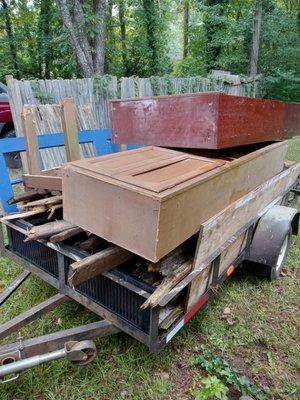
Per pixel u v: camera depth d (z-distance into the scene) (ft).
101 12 25.20
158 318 4.71
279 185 8.73
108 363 5.97
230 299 7.95
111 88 16.92
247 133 6.34
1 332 5.33
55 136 8.60
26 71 37.60
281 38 36.81
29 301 7.50
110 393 5.46
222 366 5.98
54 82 14.66
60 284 5.95
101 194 4.53
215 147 5.31
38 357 4.57
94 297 5.49
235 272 8.80
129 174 4.63
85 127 12.24
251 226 7.45
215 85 25.62
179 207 4.32
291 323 7.27
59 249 5.55
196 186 4.61
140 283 4.79
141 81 18.54
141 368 5.90
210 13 36.40
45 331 6.63
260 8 34.19
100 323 5.38
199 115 5.39
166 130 5.94
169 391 5.54
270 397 5.54
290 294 8.30
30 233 5.34
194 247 5.65
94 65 25.79
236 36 36.32
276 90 33.60
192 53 39.50
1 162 7.02
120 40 38.73
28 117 7.63
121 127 6.72
